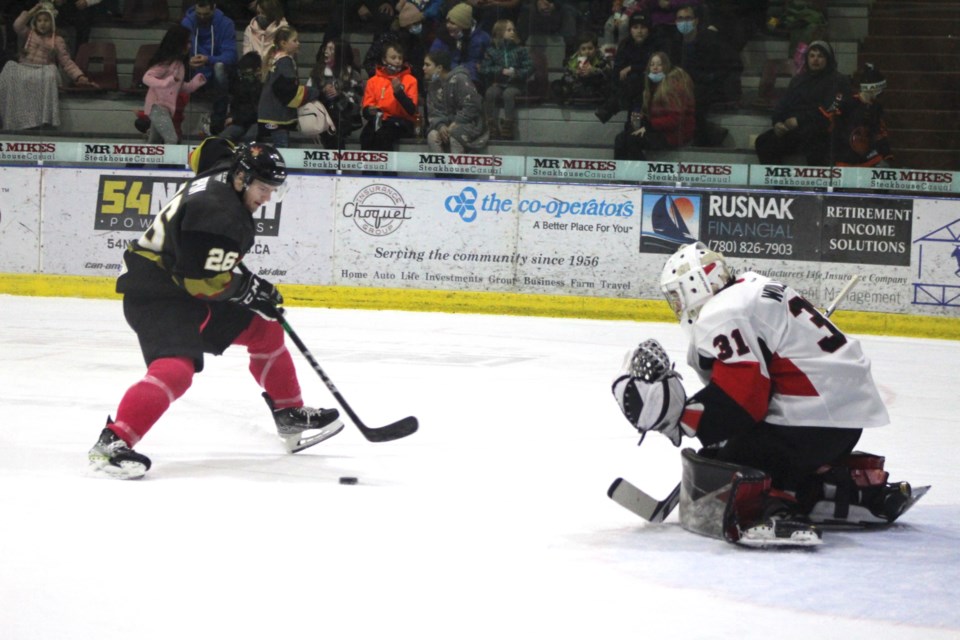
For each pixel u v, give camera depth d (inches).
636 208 877.2
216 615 212.5
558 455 386.6
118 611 213.9
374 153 912.9
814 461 277.3
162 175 930.7
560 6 927.0
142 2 1027.3
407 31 939.3
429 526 285.4
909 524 298.5
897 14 892.6
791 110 874.1
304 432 400.8
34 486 319.0
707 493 274.2
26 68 986.7
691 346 285.1
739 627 211.3
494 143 935.0
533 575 243.0
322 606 219.1
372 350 660.7
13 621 207.3
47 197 940.0
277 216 916.0
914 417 491.2
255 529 278.5
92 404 464.1
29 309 831.7
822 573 248.4
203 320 350.9
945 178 836.6
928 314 839.7
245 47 948.0
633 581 239.9
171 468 350.9
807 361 271.7
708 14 903.7
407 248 901.2
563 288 885.8
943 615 221.0
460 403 492.4
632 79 904.3
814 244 859.4
